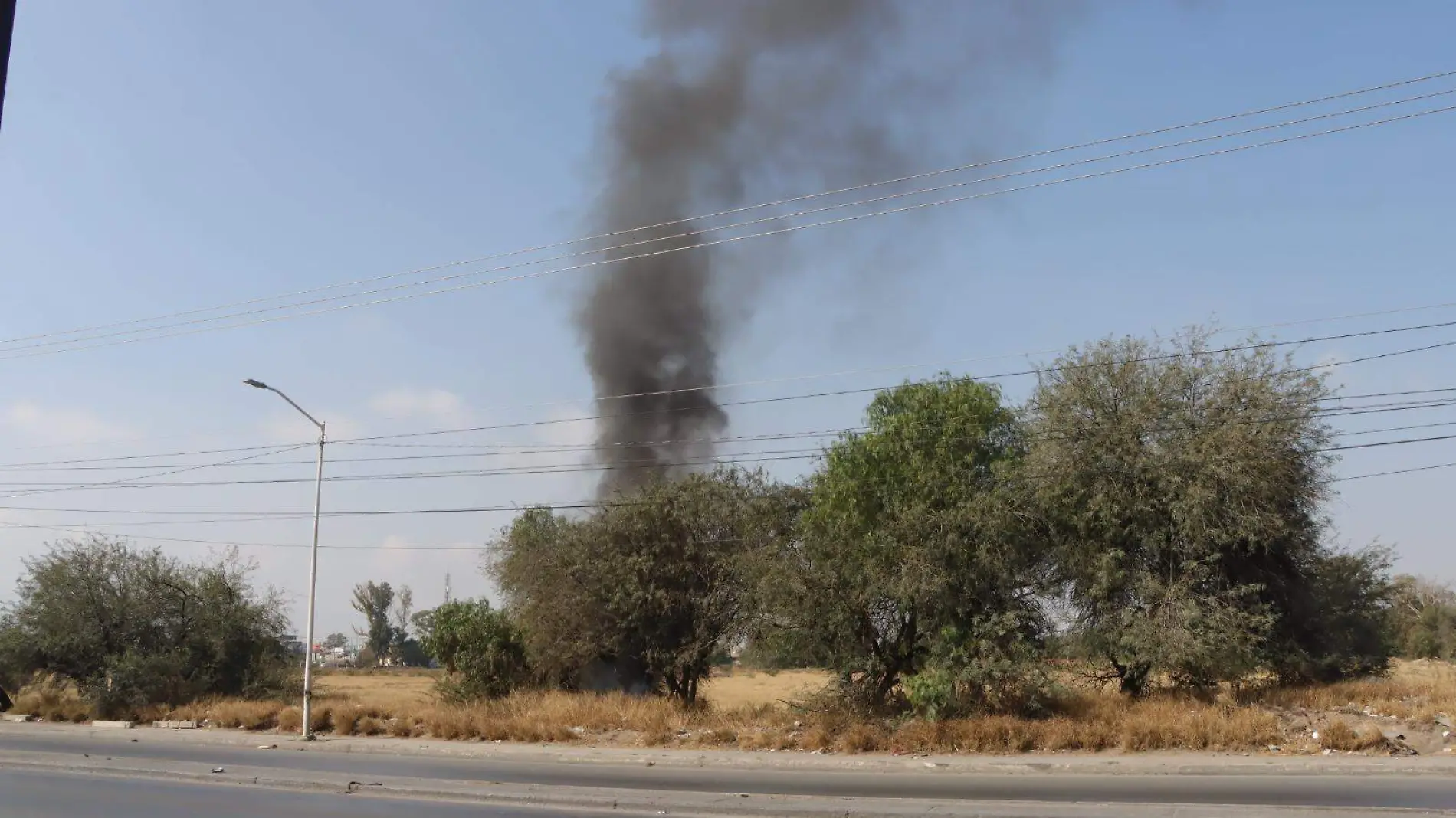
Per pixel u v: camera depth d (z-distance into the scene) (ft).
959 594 86.74
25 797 59.36
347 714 106.32
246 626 133.08
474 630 116.37
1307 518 90.89
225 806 55.16
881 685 92.07
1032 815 46.39
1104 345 94.12
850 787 59.52
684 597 105.91
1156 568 89.66
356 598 345.72
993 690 83.97
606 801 54.08
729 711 98.17
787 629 92.89
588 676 113.50
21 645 127.03
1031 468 90.38
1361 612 97.35
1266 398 88.43
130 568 131.85
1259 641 86.74
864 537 89.76
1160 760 67.46
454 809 53.47
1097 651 88.58
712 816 49.80
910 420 91.09
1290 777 60.29
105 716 123.24
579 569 107.86
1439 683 90.17
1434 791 52.21
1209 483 86.63
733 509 107.24
